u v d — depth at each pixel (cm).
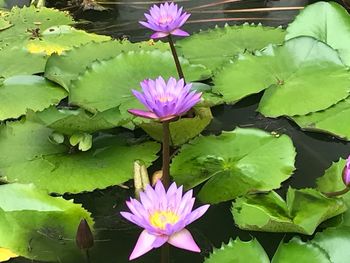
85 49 100
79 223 65
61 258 64
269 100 86
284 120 86
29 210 68
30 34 110
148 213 54
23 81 94
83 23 119
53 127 75
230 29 105
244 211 67
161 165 79
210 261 60
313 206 65
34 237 65
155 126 78
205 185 72
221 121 86
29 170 75
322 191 70
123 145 80
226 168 74
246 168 73
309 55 91
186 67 93
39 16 119
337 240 61
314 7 99
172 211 54
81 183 73
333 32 97
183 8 123
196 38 103
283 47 93
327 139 82
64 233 66
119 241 67
